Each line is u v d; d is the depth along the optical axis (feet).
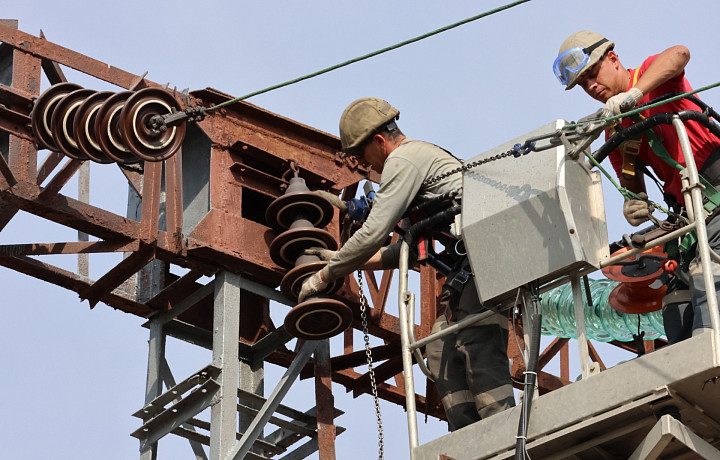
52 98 39.88
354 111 37.76
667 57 31.50
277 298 42.52
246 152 43.06
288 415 43.27
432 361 34.88
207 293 42.39
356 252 35.94
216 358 40.70
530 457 29.14
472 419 34.19
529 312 31.32
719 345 26.78
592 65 33.27
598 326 44.34
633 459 27.48
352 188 45.73
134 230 41.06
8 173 39.50
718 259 28.99
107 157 39.50
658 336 44.70
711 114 31.91
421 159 35.53
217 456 39.34
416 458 30.55
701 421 28.17
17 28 41.32
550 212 30.83
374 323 45.11
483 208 32.09
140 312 44.11
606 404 27.89
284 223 41.60
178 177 41.96
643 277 34.58
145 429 42.22
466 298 34.45
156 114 38.88
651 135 32.30
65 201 40.34
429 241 35.58
